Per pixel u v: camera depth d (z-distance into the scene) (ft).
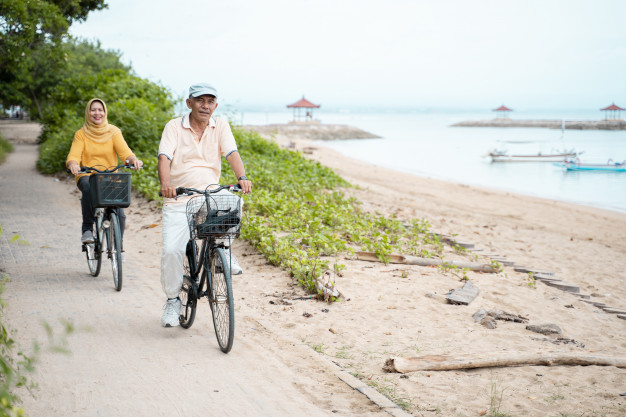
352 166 113.50
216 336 16.81
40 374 14.33
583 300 27.43
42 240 30.81
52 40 51.55
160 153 16.47
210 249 16.48
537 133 336.90
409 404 14.06
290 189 46.62
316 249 29.86
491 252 37.22
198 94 16.28
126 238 32.32
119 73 78.33
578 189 92.38
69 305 20.17
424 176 106.52
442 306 23.02
